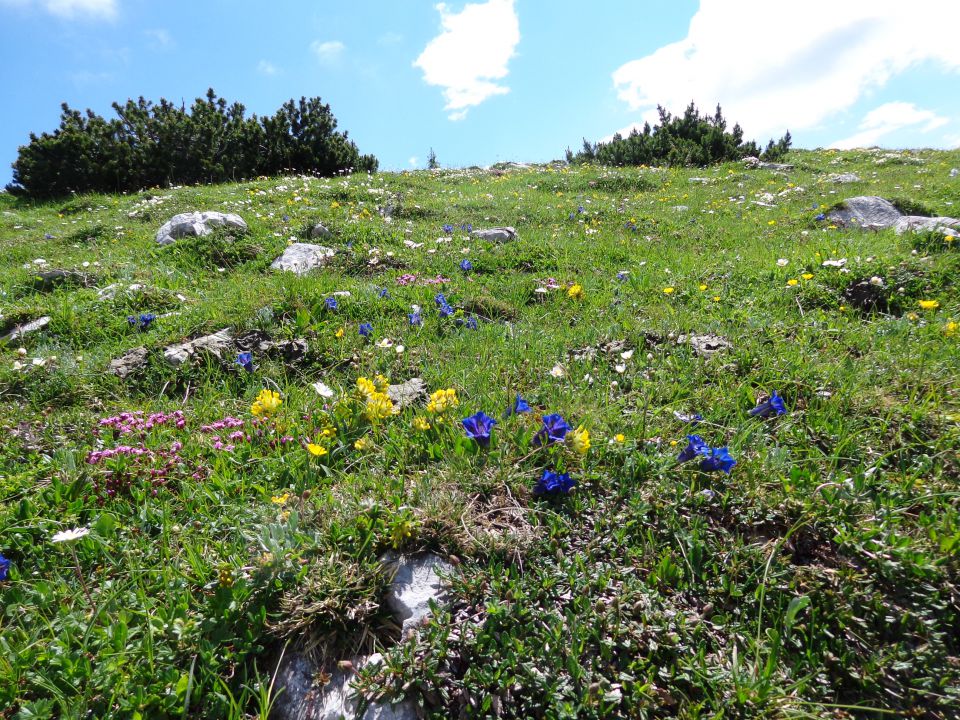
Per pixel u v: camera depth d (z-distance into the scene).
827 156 21.73
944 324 4.57
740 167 19.52
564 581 2.30
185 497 2.92
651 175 17.95
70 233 10.31
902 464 2.92
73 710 1.83
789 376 3.77
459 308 5.54
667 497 2.69
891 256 6.05
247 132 20.28
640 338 4.49
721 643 2.13
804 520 2.51
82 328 5.36
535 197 13.98
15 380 4.25
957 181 13.60
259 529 2.51
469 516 2.59
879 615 2.15
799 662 2.06
